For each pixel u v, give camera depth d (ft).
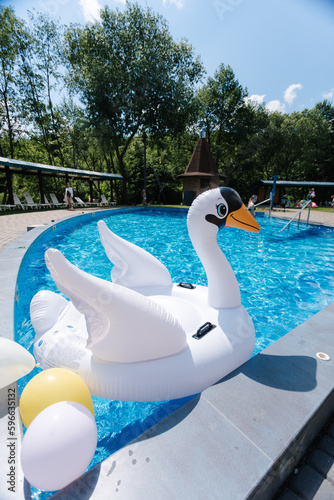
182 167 91.30
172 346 6.48
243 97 54.08
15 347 6.98
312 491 5.27
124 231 37.55
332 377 6.82
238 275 19.97
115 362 6.46
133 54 62.23
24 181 93.15
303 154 91.20
